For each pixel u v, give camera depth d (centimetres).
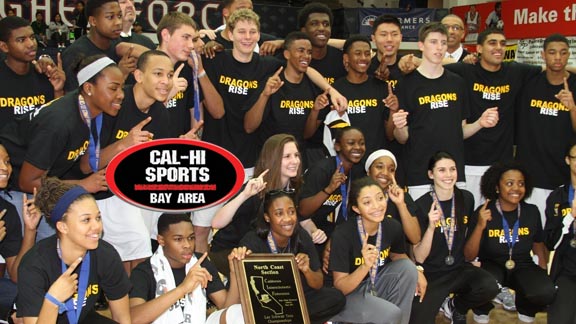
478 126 532
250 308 382
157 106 437
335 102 502
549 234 506
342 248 437
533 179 565
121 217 432
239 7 564
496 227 503
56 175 404
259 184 423
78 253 336
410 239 466
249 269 392
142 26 1134
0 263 428
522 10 1253
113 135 417
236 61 513
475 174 567
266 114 512
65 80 468
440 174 479
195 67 483
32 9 1107
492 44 543
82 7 1107
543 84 556
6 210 407
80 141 398
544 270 494
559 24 1174
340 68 561
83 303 341
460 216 487
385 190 477
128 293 364
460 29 659
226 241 466
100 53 489
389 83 536
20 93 450
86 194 332
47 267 332
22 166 396
